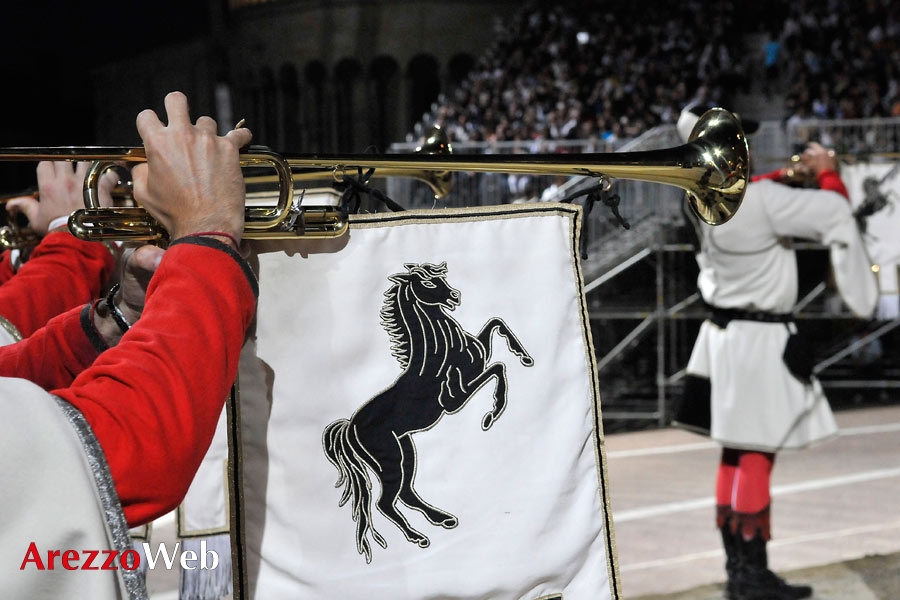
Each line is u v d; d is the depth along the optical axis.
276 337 1.17
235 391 1.16
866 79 11.91
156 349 0.87
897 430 6.56
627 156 1.42
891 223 6.03
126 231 1.13
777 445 3.28
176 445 0.85
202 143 0.99
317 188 2.10
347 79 17.28
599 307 8.04
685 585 3.42
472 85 14.60
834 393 8.18
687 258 7.95
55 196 1.64
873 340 8.58
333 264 1.18
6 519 0.76
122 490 0.82
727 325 3.45
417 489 1.17
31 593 0.77
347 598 1.14
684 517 4.38
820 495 4.74
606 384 7.96
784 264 3.41
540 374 1.23
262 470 1.16
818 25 12.55
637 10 14.20
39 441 0.78
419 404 1.18
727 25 13.41
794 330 3.45
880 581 3.29
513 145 8.38
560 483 1.22
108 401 0.83
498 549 1.18
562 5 15.02
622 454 6.00
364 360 1.18
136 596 0.81
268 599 1.14
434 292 1.21
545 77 13.35
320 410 1.16
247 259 1.16
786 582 3.29
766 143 8.04
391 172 1.91
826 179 3.63
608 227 7.80
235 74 17.59
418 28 16.92
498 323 1.23
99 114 13.50
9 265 1.93
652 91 12.52
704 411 3.50
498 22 15.82
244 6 17.61
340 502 1.16
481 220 1.24
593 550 1.24
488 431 1.20
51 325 1.21
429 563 1.16
